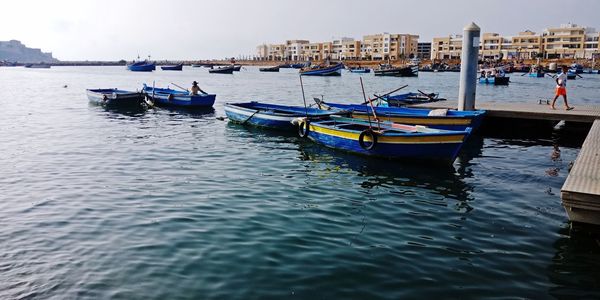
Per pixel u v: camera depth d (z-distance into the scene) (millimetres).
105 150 19109
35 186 13680
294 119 20734
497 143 20609
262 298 7316
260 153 18438
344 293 7492
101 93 36062
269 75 114625
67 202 12102
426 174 15180
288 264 8500
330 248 9234
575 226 9914
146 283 7781
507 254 8977
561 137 22000
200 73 131375
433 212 11445
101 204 11930
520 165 16453
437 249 9219
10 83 74062
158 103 34969
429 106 25844
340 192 13164
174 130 24328
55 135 22953
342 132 18000
